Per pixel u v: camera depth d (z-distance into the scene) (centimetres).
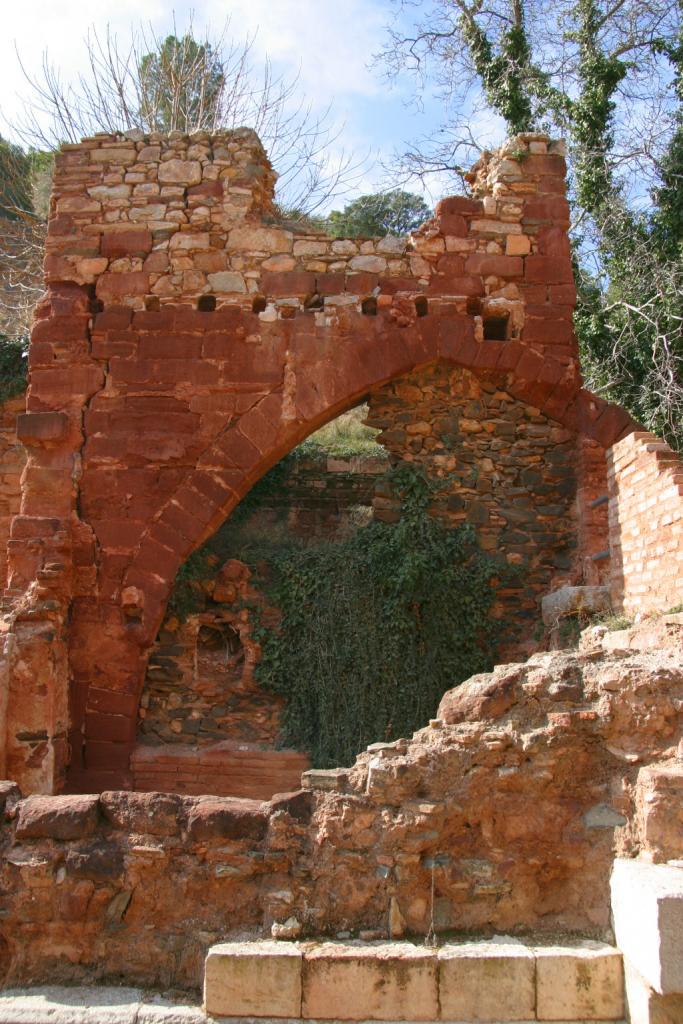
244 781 896
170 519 937
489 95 1712
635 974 372
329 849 423
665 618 583
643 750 433
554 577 1005
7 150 2530
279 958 385
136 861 419
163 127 2084
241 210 999
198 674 958
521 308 1005
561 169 1037
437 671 948
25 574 897
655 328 1384
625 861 404
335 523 1217
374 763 438
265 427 957
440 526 996
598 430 996
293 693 930
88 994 400
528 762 440
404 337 986
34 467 944
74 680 904
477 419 1032
